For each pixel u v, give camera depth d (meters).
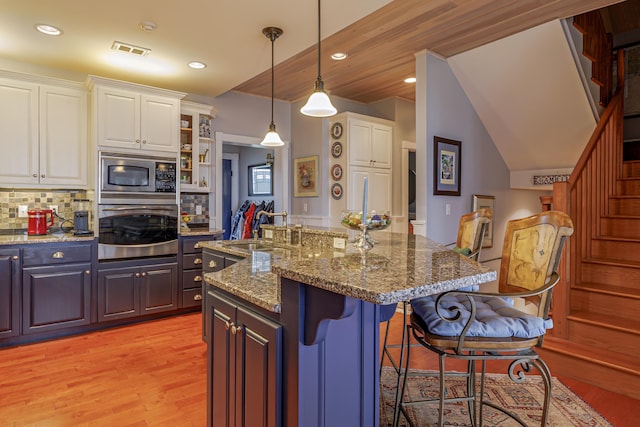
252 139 5.12
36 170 3.39
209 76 3.91
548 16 3.17
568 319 2.80
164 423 2.03
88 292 3.43
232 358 1.43
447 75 4.01
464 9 3.00
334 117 5.03
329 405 1.21
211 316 1.60
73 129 3.57
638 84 4.93
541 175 4.72
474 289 1.67
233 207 7.58
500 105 4.21
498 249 4.76
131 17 2.71
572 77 3.62
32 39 3.05
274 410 1.19
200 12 2.63
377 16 3.07
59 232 3.80
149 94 3.78
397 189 5.44
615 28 4.98
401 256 1.55
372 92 5.15
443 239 3.96
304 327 1.13
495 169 4.71
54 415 2.09
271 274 1.71
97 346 3.12
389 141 5.33
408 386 2.45
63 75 3.74
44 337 3.27
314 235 2.65
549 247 1.53
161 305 3.83
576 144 4.23
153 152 3.81
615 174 3.69
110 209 3.54
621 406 2.20
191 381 2.50
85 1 2.49
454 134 4.11
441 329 1.35
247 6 2.56
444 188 3.95
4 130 3.25
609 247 3.19
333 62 4.05
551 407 2.18
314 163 5.18
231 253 2.76
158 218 3.82
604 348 2.63
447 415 2.11
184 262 3.98
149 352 2.99
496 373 2.64
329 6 2.56
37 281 3.20
